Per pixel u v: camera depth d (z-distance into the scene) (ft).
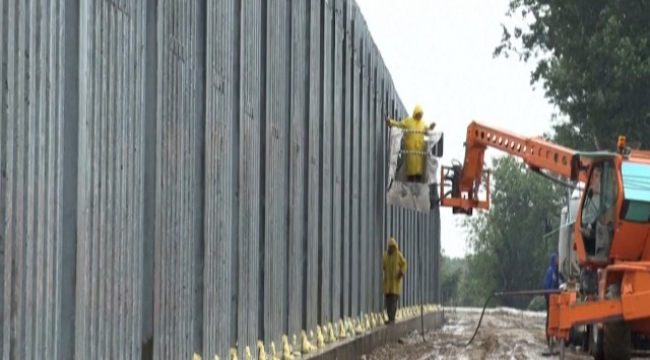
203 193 81.87
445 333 284.41
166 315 71.05
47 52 48.32
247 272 101.04
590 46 320.50
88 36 53.62
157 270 68.23
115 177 58.85
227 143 91.66
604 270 148.25
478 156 209.05
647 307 136.46
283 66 121.80
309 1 138.82
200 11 81.51
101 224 56.24
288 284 125.59
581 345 199.00
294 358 124.36
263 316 109.60
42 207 47.80
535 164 190.49
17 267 44.93
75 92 51.78
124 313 61.41
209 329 84.38
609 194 162.71
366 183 202.39
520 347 219.41
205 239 82.33
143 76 65.36
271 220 114.83
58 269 50.19
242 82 97.04
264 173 110.01
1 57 42.98
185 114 76.43
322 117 150.00
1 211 43.27
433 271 370.53
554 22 332.60
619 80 314.96
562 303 145.69
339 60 167.12
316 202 145.89
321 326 149.59
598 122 322.96
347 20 175.22
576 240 170.60
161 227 69.41
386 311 228.63
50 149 48.83
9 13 43.75
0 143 43.04
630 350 147.74
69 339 51.72
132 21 62.39
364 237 199.00
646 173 159.84
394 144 214.28
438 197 216.74
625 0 323.16
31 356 46.68
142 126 65.21
